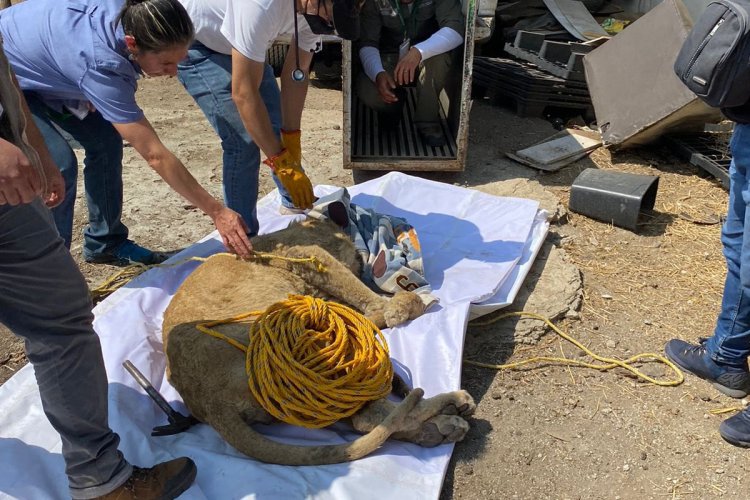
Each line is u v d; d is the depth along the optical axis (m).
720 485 2.68
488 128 6.18
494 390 3.14
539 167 5.37
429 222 4.32
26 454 2.58
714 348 3.10
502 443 2.85
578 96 6.32
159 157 2.99
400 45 5.31
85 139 3.65
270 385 2.47
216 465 2.52
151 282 3.64
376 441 2.47
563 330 3.55
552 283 3.85
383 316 3.25
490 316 3.58
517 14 7.67
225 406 2.54
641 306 3.76
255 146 3.75
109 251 4.10
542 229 4.22
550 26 7.28
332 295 3.33
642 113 5.40
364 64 5.17
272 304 2.92
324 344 2.66
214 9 3.46
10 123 1.92
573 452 2.82
